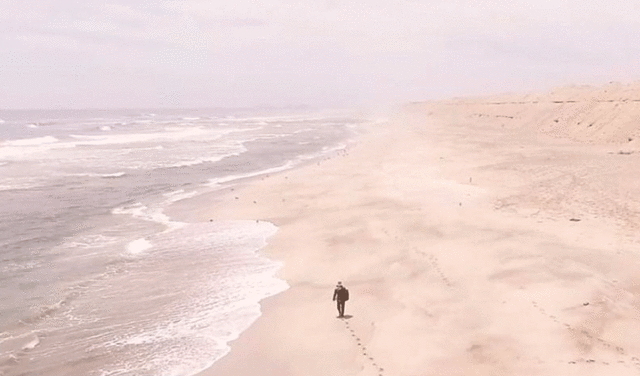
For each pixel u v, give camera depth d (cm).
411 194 3653
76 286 2034
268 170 5200
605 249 2336
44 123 14425
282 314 1786
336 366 1434
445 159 5381
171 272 2208
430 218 2961
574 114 8175
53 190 4034
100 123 14450
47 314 1769
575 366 1380
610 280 1972
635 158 4891
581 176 4072
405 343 1545
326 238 2677
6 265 2277
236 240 2689
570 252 2292
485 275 2061
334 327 1677
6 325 1677
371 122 13862
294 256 2419
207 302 1895
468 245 2438
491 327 1628
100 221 3105
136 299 1916
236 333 1648
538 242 2453
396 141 7550
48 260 2355
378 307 1820
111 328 1677
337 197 3644
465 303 1814
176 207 3506
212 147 7369
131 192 4022
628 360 1410
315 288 2025
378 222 2912
